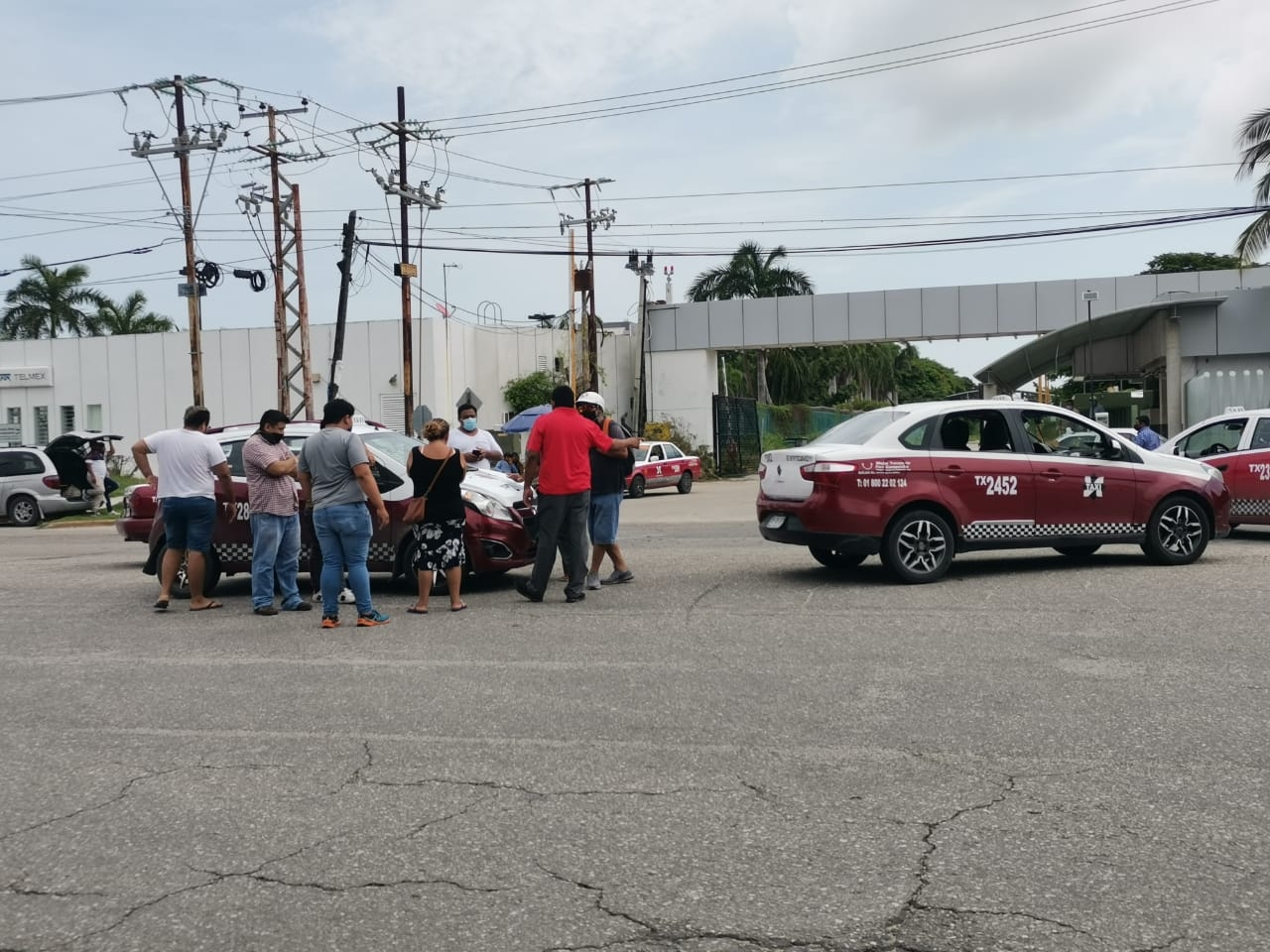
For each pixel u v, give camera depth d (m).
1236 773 4.79
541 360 45.50
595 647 7.73
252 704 6.36
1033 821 4.26
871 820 4.30
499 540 10.24
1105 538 10.90
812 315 43.19
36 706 6.44
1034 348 38.06
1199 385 32.78
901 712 5.85
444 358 41.16
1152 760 4.99
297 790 4.80
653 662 7.17
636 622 8.67
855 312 42.50
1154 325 35.59
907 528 10.25
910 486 10.26
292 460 9.62
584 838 4.17
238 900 3.69
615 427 10.98
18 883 3.88
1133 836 4.09
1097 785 4.66
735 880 3.77
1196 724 5.53
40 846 4.22
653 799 4.59
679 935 3.37
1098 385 48.47
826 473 10.11
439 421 9.37
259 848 4.15
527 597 9.91
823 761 5.05
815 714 5.84
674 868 3.88
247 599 10.76
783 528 10.50
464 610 9.45
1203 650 7.18
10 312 58.59
